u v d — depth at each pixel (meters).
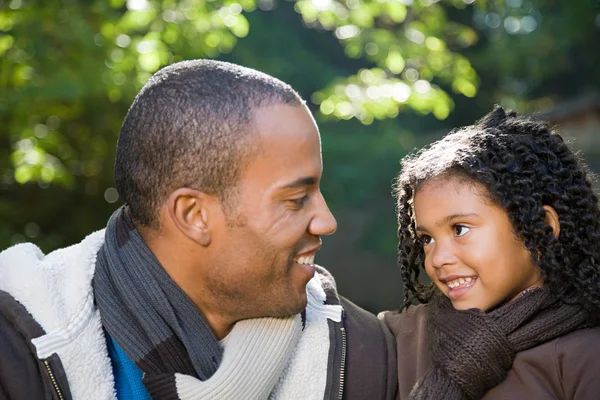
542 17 14.13
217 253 2.01
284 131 1.99
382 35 6.80
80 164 8.60
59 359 1.98
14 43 6.16
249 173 1.97
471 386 2.12
